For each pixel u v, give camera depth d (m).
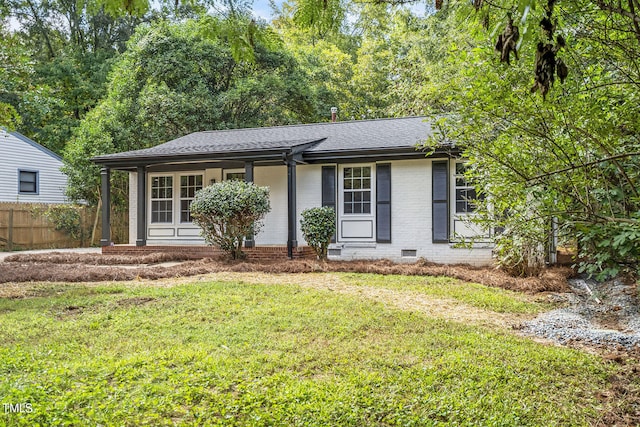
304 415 3.33
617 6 2.69
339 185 12.70
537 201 3.75
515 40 2.04
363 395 3.64
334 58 26.48
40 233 19.44
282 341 4.97
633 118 3.43
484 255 11.29
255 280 9.12
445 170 11.73
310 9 2.87
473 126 3.79
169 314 6.19
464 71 3.77
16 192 20.44
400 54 22.95
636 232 3.22
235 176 13.91
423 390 3.73
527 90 3.34
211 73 21.47
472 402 3.54
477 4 2.20
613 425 3.30
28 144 21.00
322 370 4.21
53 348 4.77
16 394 3.44
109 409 3.32
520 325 5.86
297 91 22.11
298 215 12.99
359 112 25.56
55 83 24.84
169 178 14.50
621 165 3.61
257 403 3.46
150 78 20.83
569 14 3.05
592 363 4.38
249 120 21.83
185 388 3.68
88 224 21.00
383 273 10.12
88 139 19.31
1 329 5.50
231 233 11.59
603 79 3.55
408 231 12.05
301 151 12.27
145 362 4.30
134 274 9.65
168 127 20.62
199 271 10.18
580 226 3.58
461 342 4.97
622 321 6.16
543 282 8.34
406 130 13.27
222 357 4.47
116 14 2.57
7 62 10.34
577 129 3.33
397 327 5.54
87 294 7.63
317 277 9.52
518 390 3.78
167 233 14.43
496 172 3.78
